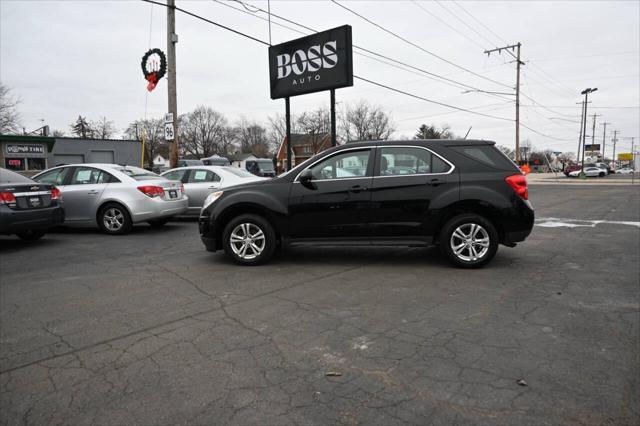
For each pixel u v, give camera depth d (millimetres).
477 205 5664
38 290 5035
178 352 3348
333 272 5703
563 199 18375
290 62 12977
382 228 5840
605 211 13203
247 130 100188
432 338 3533
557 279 5242
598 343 3393
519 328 3715
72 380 2953
